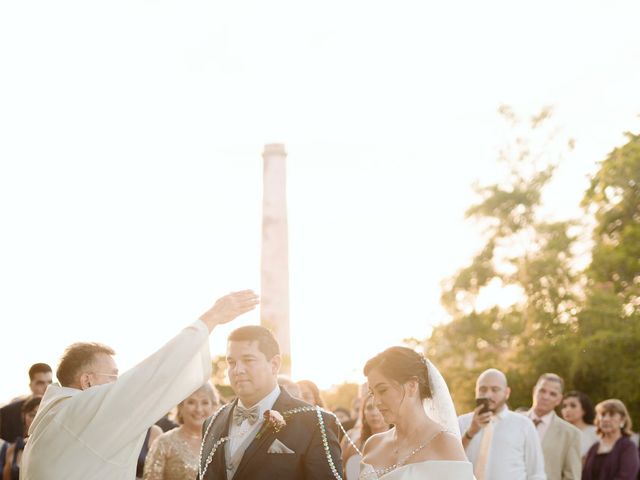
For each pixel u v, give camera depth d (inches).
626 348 860.0
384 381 208.8
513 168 1282.0
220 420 225.3
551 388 384.5
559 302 1123.3
